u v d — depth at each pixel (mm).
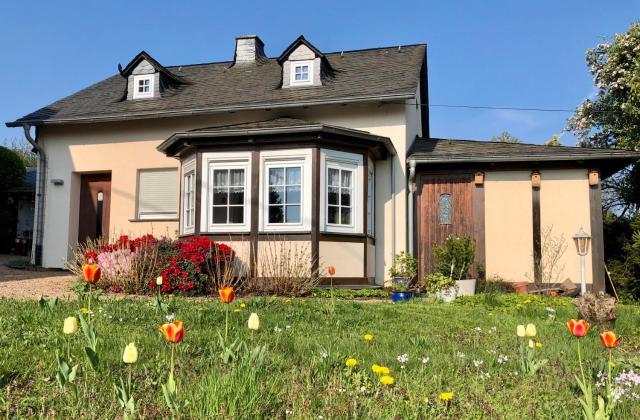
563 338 5789
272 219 10812
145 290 9273
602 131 17656
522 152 11836
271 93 13172
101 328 4770
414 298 10117
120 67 14438
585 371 4059
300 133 10703
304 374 3512
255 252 10711
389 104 12289
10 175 18625
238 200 11055
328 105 12578
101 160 13742
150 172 13539
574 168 11867
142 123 13586
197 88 14555
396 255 11344
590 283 11562
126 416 2500
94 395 2994
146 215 13453
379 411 2859
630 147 15797
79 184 14148
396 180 12195
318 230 10594
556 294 10523
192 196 11734
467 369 3906
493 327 6086
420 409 2951
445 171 12398
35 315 5254
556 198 11898
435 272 11188
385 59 14445
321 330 5500
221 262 10023
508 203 12086
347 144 11102
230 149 11117
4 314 5332
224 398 2760
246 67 15922
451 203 12312
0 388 3047
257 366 3350
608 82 16906
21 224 19250
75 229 13922
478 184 12188
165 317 5535
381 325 6078
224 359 3445
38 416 2674
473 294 10336
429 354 4449
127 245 9852
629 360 4500
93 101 14664
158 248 9773
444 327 6199
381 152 11945
